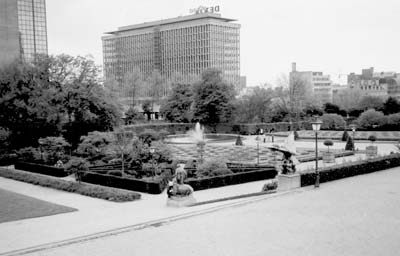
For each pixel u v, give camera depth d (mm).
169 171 37594
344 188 29125
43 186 35344
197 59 181000
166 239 18469
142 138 43344
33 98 53875
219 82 97500
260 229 19375
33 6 170125
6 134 54406
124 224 21438
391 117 82125
